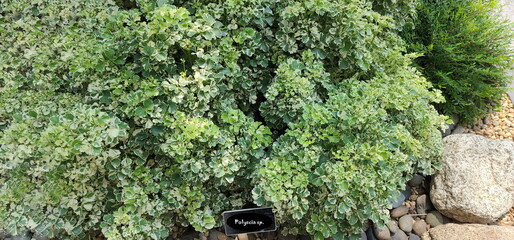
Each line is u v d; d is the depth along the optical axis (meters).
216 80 2.76
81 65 2.66
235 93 3.03
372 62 3.27
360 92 2.89
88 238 2.94
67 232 2.76
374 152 2.55
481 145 3.28
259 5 2.85
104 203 2.79
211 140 2.59
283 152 2.64
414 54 3.29
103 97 2.65
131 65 2.67
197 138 2.61
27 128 2.70
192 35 2.57
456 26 3.70
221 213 3.00
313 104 2.72
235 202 2.95
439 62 3.71
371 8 3.15
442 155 3.32
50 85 2.95
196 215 2.78
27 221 2.66
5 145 2.73
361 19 2.93
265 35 2.99
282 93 2.79
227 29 2.90
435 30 3.64
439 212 3.25
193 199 2.78
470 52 3.70
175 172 2.77
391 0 3.34
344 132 2.68
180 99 2.53
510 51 3.76
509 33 4.16
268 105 2.89
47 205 2.75
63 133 2.41
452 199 3.12
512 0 4.72
